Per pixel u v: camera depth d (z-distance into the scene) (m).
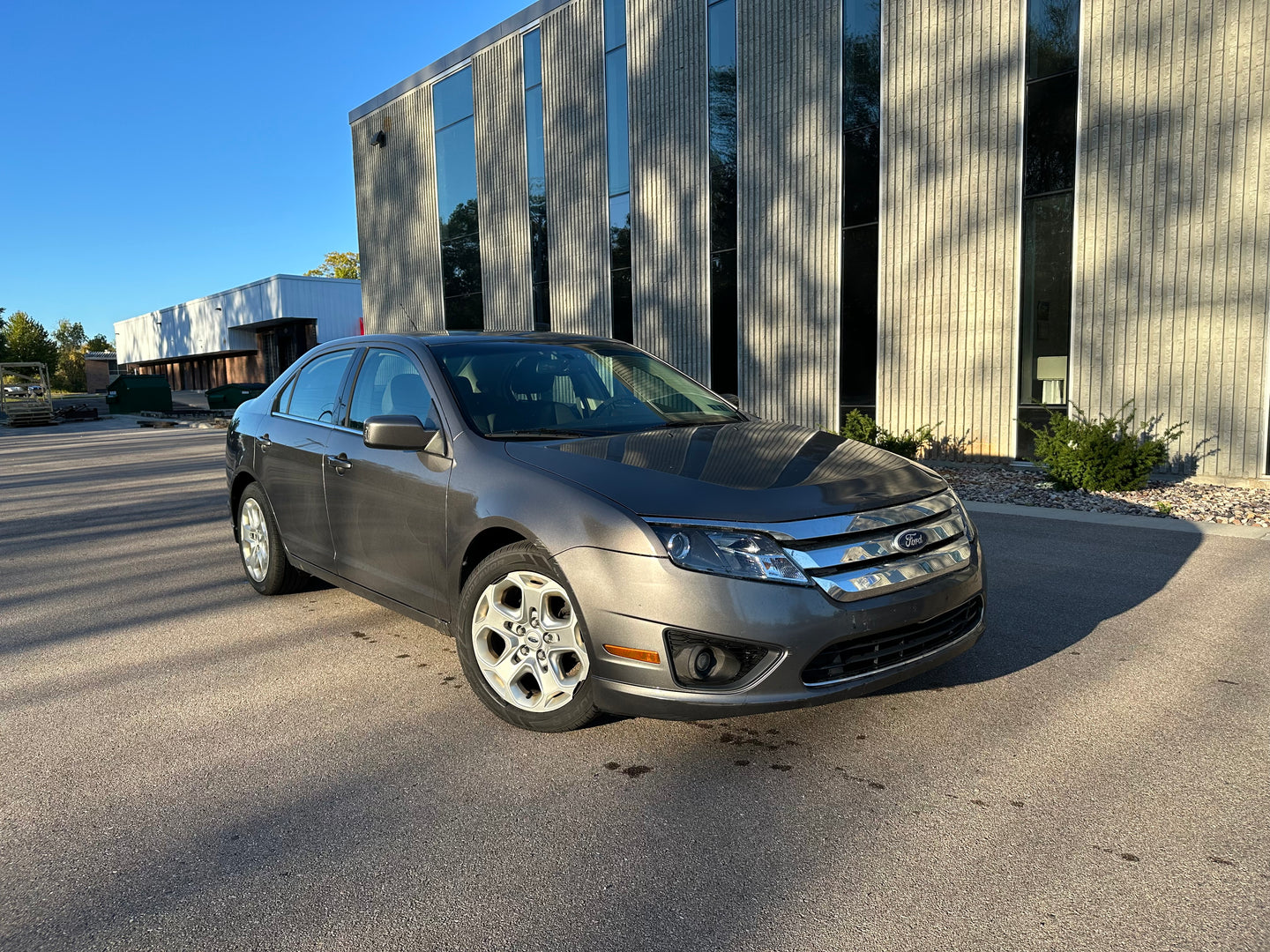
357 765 2.88
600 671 2.77
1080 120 9.47
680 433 3.53
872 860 2.26
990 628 4.13
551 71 16.62
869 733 3.04
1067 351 9.88
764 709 2.62
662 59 14.25
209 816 2.56
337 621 4.52
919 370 11.26
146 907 2.12
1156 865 2.21
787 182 12.56
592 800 2.62
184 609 4.79
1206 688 3.36
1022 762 2.79
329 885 2.21
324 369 4.55
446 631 3.46
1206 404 8.80
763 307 13.12
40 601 5.06
